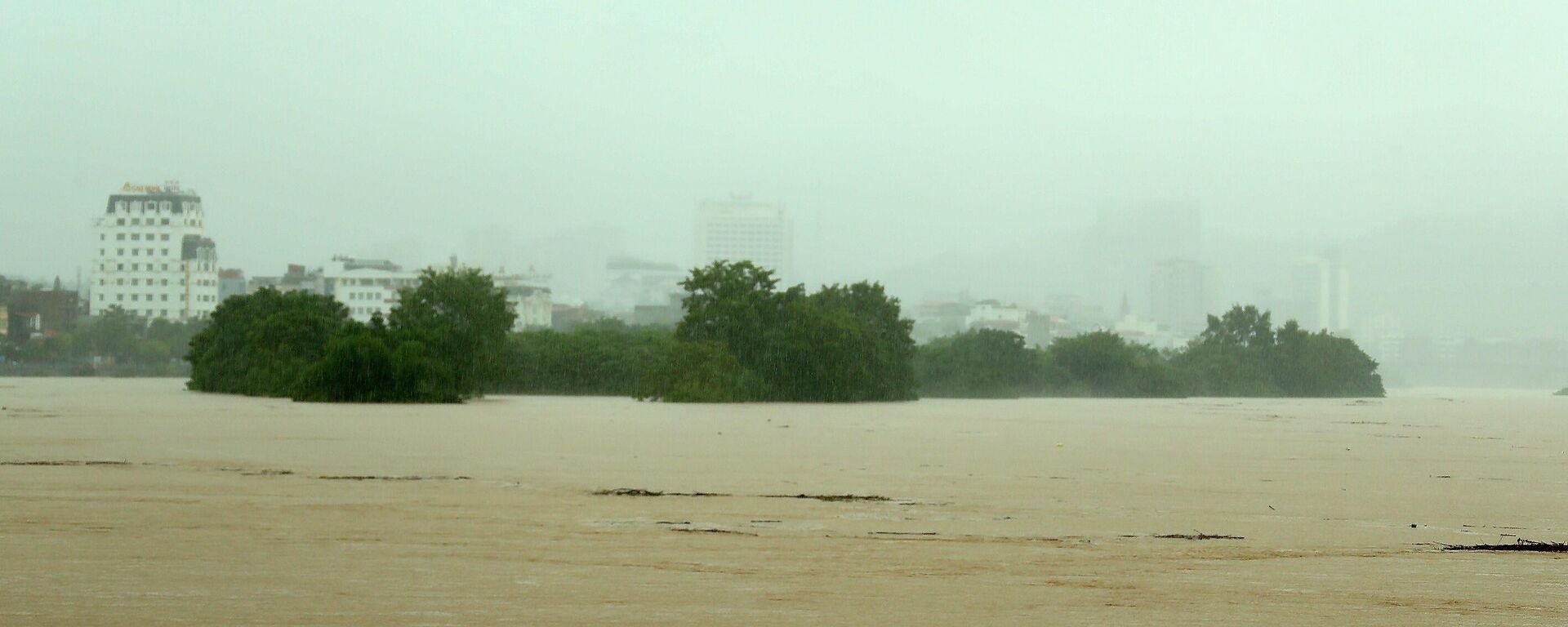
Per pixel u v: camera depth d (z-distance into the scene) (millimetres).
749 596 19750
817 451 47750
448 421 65375
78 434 52156
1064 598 19828
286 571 21375
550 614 18469
